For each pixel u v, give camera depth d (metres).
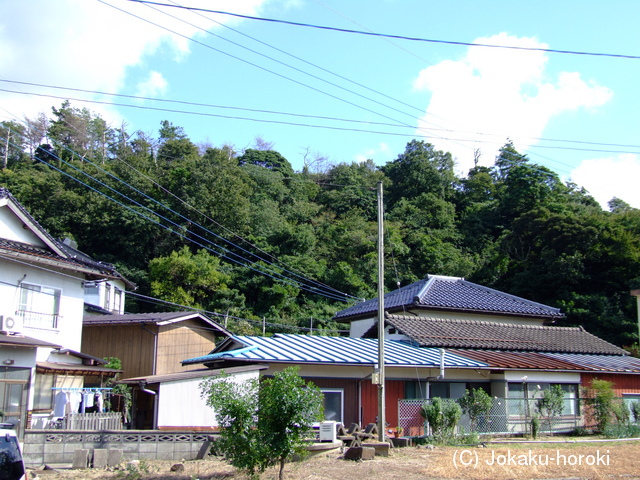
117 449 11.64
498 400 16.48
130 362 20.70
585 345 22.92
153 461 11.60
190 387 13.30
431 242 45.81
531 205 50.47
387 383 16.23
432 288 24.00
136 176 41.38
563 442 15.23
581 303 34.12
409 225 50.03
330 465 10.97
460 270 42.47
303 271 38.97
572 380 18.94
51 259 16.38
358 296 39.06
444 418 14.71
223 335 24.09
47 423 14.16
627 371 20.05
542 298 37.41
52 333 16.86
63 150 55.31
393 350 17.75
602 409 17.61
